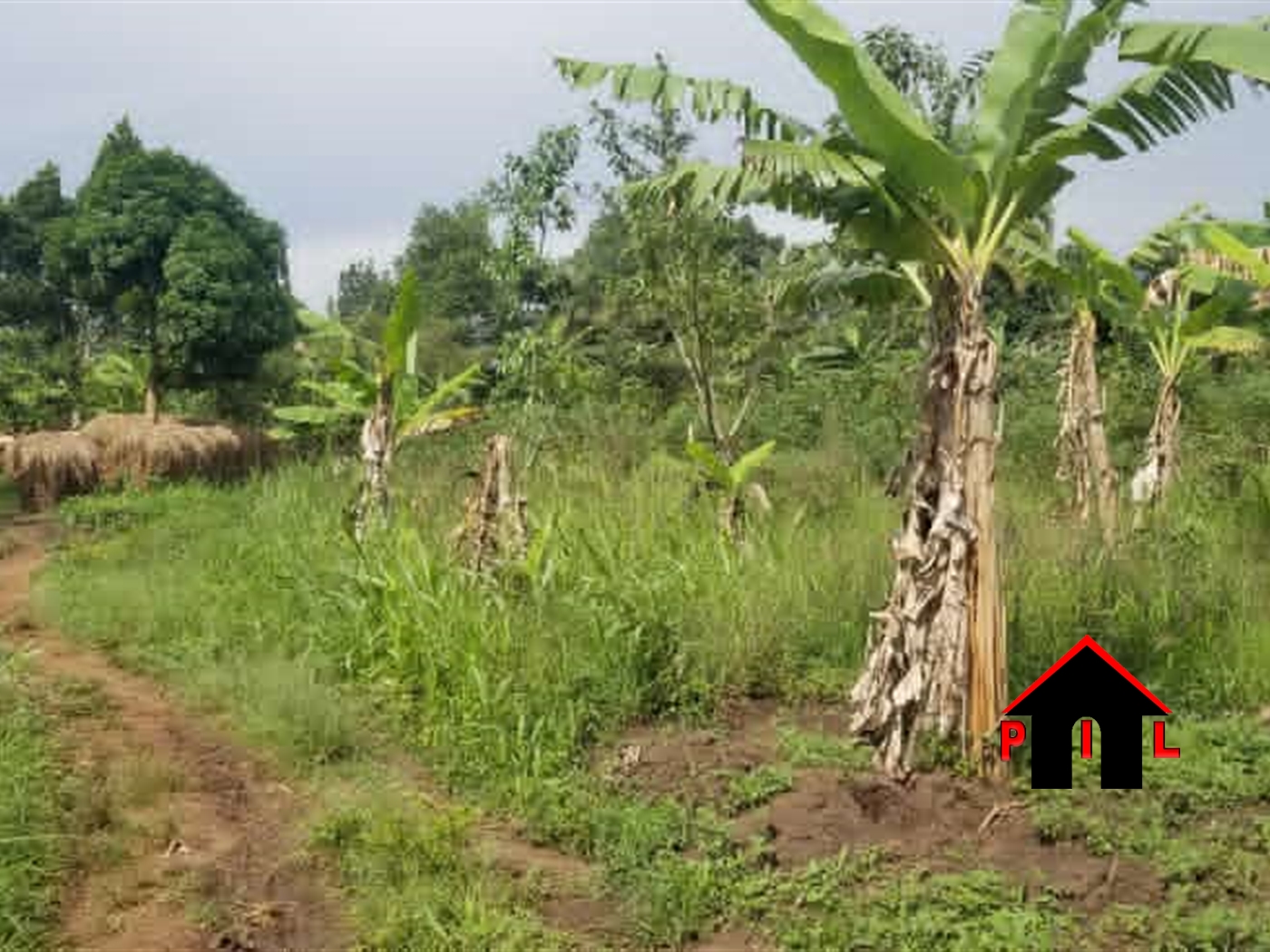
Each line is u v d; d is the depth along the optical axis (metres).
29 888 5.48
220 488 19.78
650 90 6.74
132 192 23.25
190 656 9.49
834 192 6.78
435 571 9.16
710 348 12.56
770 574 9.08
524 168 13.23
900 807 5.84
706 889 5.31
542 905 5.48
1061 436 12.60
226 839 6.29
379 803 6.38
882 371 17.91
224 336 23.06
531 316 17.62
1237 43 5.84
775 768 6.45
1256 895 5.00
